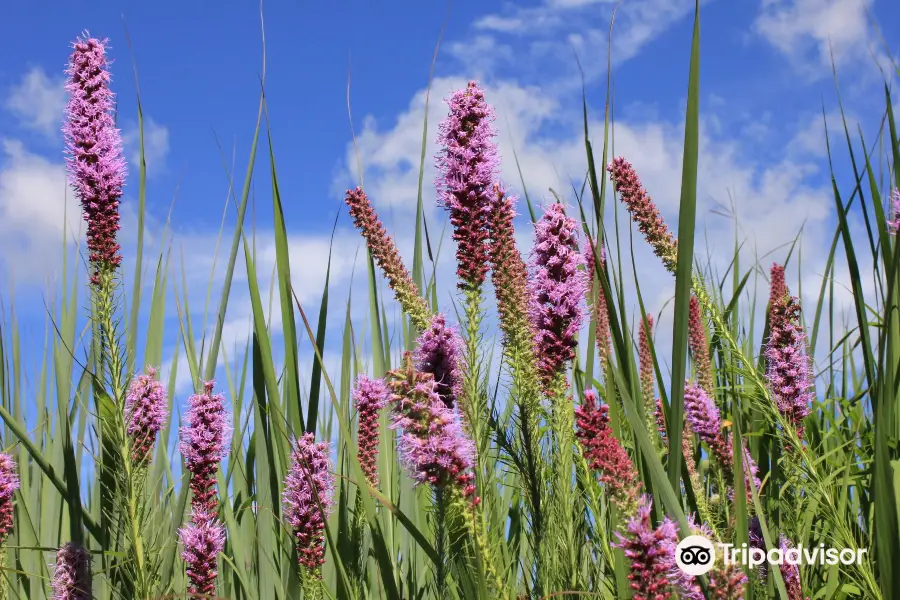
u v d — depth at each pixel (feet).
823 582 2.89
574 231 2.83
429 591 3.05
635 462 2.65
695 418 2.92
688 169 2.12
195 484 3.25
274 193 2.90
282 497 3.12
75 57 3.51
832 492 2.79
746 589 2.21
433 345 2.68
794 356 2.91
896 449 2.59
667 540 2.15
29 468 3.95
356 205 3.14
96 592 3.46
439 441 2.43
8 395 3.89
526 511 3.05
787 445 2.87
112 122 3.51
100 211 3.35
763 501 3.07
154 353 3.64
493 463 2.84
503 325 2.86
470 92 2.96
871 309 2.77
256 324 2.96
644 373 3.65
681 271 2.14
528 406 2.80
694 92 2.11
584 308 2.79
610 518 2.56
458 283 2.87
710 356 3.27
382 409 3.41
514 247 2.89
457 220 2.89
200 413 3.26
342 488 3.04
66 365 3.59
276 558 3.32
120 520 3.26
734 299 3.24
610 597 2.58
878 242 2.70
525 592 2.78
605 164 2.33
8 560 3.60
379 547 2.53
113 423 3.22
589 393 2.23
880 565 2.10
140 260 3.61
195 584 3.11
